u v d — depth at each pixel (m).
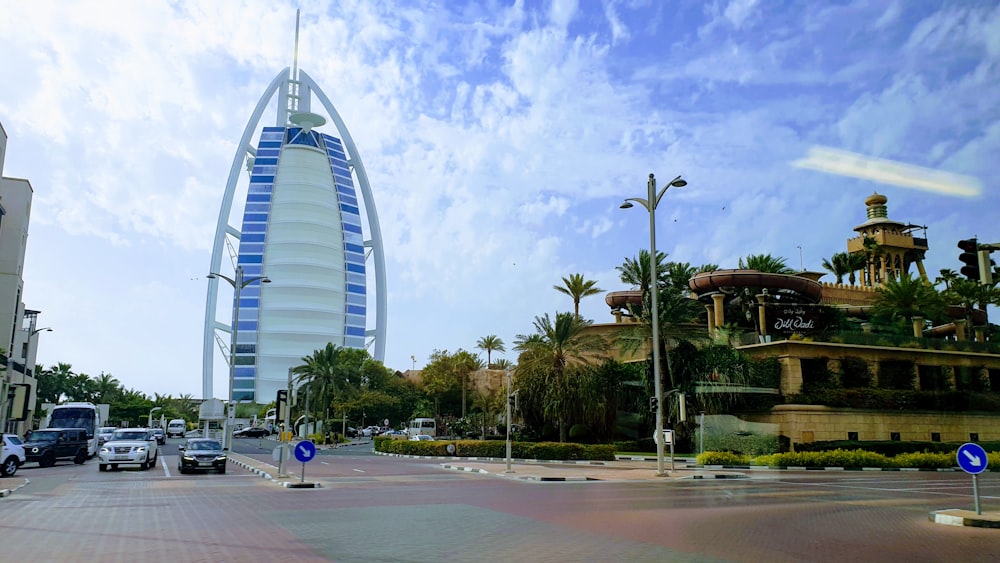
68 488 23.48
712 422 47.88
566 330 52.91
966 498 21.78
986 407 52.62
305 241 194.88
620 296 70.75
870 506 19.09
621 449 49.75
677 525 14.67
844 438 47.91
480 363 107.69
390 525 14.43
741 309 59.09
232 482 26.25
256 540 12.38
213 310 172.38
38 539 12.46
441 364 102.50
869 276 84.19
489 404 88.75
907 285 61.19
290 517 15.68
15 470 29.09
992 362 55.28
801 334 50.59
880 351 51.97
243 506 17.95
